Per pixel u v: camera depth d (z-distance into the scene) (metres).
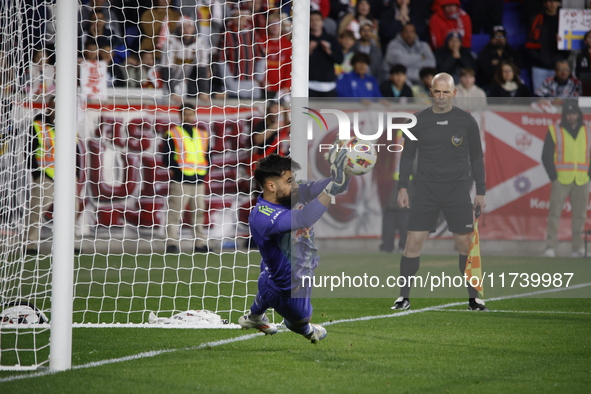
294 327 14.35
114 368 13.02
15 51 18.09
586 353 14.45
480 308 20.66
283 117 36.53
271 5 39.66
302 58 16.34
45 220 32.72
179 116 37.84
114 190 37.12
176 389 11.41
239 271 30.75
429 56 42.44
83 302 22.62
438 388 11.49
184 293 24.73
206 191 37.59
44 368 13.10
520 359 13.84
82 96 36.66
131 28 39.25
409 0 44.00
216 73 39.06
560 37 43.69
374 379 12.12
